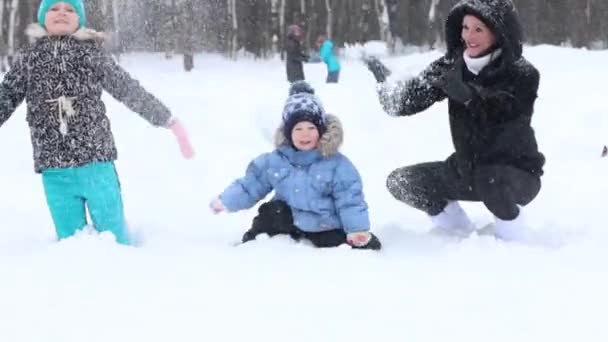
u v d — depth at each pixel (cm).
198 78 1883
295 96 391
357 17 3178
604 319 246
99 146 388
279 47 3089
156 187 558
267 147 716
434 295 272
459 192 401
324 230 383
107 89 395
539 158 391
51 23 388
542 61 1706
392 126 801
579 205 463
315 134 384
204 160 652
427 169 407
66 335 234
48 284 283
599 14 3069
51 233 419
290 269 305
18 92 393
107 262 313
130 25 2811
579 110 859
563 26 3098
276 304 261
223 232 422
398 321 245
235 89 1264
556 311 254
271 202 386
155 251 339
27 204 503
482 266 316
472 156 391
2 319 248
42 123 385
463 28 383
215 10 2980
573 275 300
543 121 817
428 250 361
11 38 2522
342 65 2342
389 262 322
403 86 409
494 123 384
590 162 620
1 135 760
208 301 264
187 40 2503
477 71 381
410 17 3067
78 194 390
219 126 803
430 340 230
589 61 1672
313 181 380
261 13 3103
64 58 385
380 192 534
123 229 398
